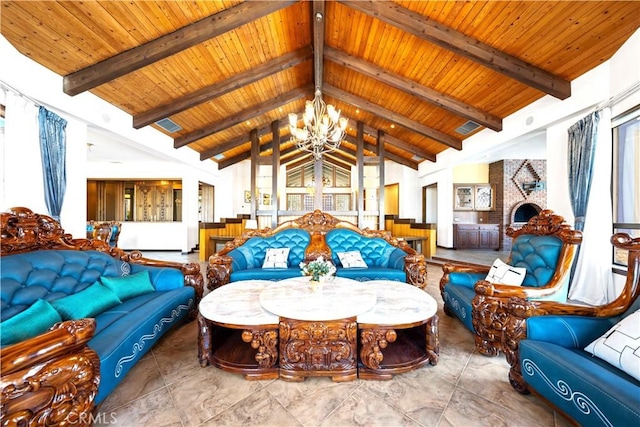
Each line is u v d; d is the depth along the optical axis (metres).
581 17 2.52
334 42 4.17
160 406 1.47
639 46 2.48
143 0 2.54
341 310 1.78
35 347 1.00
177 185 8.51
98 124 3.67
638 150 2.83
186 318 2.63
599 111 3.00
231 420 1.38
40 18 2.38
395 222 8.00
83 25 2.57
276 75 4.90
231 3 2.91
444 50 3.55
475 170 8.05
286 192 10.68
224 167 8.62
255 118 6.32
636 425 0.88
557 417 1.38
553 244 2.14
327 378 1.75
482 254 6.64
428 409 1.45
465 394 1.57
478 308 2.00
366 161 6.91
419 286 3.17
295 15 3.55
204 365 1.87
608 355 1.19
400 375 1.77
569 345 1.41
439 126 5.69
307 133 3.44
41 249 1.94
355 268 3.39
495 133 4.79
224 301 2.08
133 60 2.98
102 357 1.32
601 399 1.00
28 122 2.71
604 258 2.99
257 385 1.68
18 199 2.62
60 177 3.11
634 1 2.29
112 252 2.51
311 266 2.19
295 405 1.49
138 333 1.67
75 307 1.70
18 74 2.56
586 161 3.10
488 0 2.65
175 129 5.40
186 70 3.78
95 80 3.04
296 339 1.74
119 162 6.87
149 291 2.40
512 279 2.24
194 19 2.93
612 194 3.02
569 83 3.29
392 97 5.22
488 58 3.14
